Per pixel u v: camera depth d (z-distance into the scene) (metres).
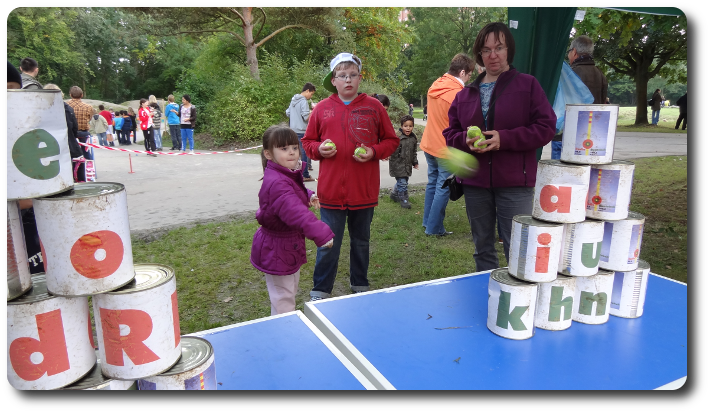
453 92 4.39
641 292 1.88
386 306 2.02
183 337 1.41
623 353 1.63
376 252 4.72
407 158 6.28
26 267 1.16
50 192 1.11
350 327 1.82
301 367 1.51
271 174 2.45
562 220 1.71
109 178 9.10
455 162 2.88
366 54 22.75
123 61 46.94
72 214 1.07
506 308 1.71
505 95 2.66
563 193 1.69
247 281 4.02
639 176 8.48
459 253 4.62
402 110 20.02
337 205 3.12
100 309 1.13
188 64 37.72
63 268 1.10
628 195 1.78
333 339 1.77
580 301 1.85
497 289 1.75
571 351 1.65
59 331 1.12
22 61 4.50
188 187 8.18
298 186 2.55
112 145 16.80
